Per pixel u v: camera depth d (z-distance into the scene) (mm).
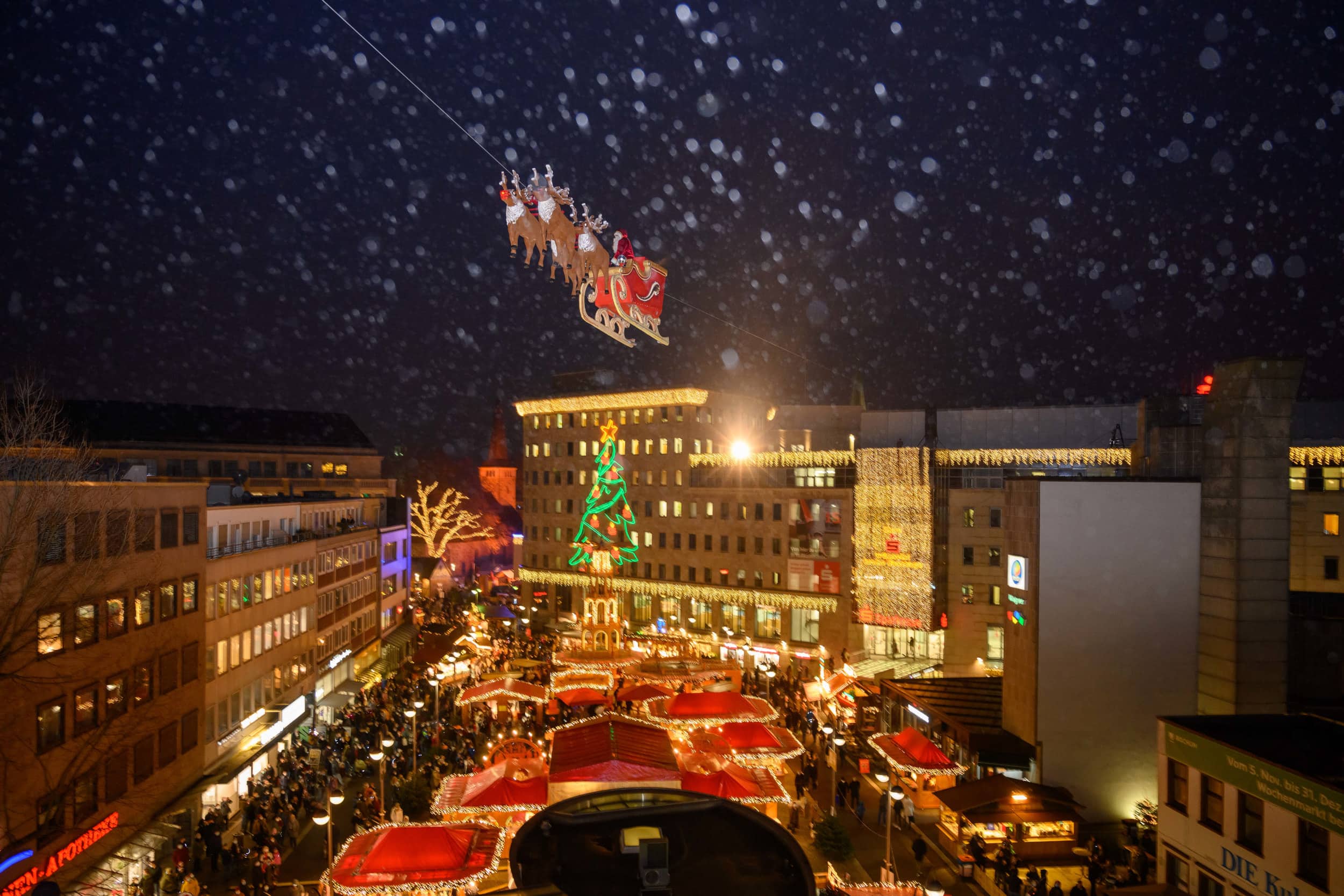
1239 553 34906
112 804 27812
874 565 65250
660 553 79438
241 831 33469
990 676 62219
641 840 7781
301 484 82875
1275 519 34875
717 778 26891
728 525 75062
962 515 64500
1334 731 25359
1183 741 25688
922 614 63469
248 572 39969
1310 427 63156
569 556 87812
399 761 38438
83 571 26781
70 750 25984
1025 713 37688
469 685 51688
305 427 86312
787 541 71188
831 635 68125
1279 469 34938
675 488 78812
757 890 7887
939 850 33500
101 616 27766
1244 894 23250
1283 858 22016
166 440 76250
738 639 71812
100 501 27828
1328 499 51250
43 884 12883
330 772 36812
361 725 45156
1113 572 37125
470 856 23109
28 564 24531
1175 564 37094
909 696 44688
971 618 63969
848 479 70125
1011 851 29812
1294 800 21656
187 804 31859
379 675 58969
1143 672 37000
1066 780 36750
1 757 23125
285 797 34000
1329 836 20688
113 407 77812
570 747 27281
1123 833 35500
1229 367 35781
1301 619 38031
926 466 64250
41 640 24938
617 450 82938
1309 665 37844
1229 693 35062
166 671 31766
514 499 178500
